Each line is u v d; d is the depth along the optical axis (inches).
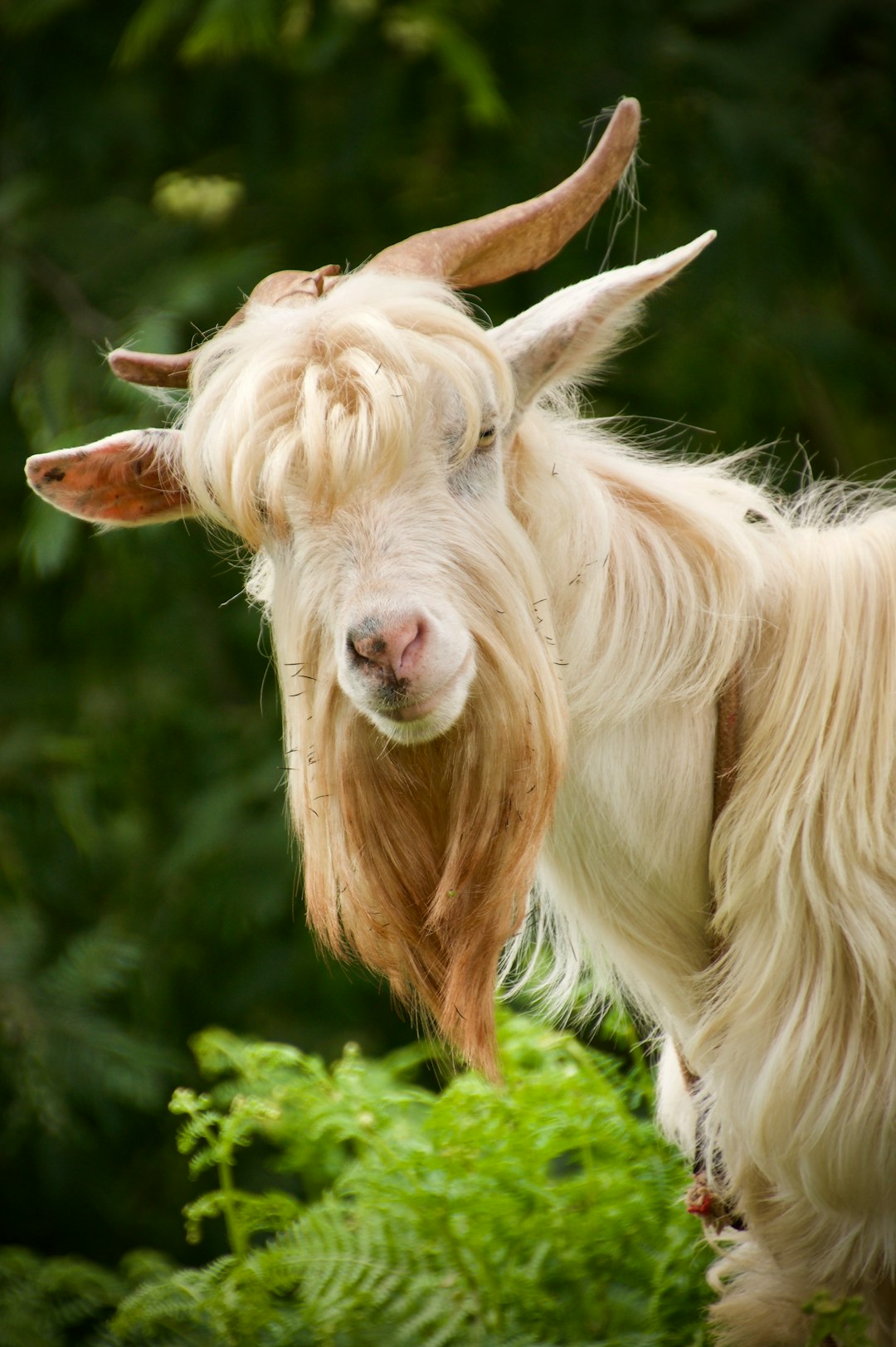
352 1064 346.9
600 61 611.2
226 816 595.5
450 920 266.1
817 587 269.6
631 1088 343.9
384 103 605.9
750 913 265.4
